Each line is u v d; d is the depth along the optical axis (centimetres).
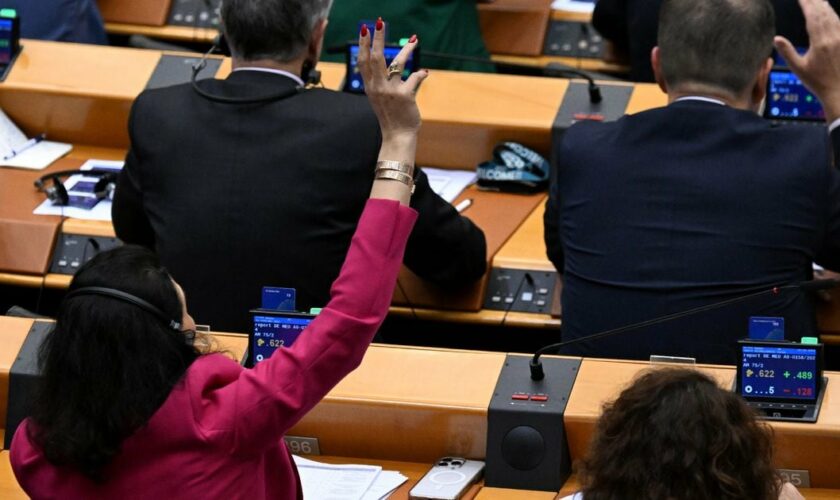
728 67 902
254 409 597
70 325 581
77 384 579
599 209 900
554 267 1076
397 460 826
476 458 809
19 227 1163
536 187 1209
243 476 609
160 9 1620
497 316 1072
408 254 1028
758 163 880
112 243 1152
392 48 1253
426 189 1001
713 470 527
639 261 883
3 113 1323
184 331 604
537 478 786
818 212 875
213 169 955
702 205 877
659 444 535
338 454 834
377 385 822
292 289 854
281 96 964
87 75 1316
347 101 972
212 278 954
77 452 580
